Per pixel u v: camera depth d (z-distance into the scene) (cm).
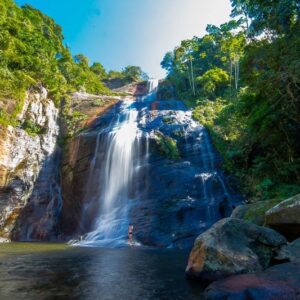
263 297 420
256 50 1517
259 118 1698
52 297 495
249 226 655
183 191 1975
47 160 2514
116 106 3234
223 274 577
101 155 2417
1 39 2795
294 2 1316
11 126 2238
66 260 959
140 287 571
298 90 1430
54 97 3006
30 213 2295
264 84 1481
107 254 1161
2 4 3491
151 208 1911
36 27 4291
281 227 727
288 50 1343
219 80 4178
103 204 2212
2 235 2102
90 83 4769
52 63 3612
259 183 1862
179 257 1073
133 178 2198
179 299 489
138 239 1700
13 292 526
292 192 1473
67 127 2778
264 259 597
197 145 2425
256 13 1505
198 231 1688
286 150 1772
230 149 2377
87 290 545
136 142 2327
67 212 2375
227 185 2114
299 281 452
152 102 3594
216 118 2825
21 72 2628
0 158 2098
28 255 1105
